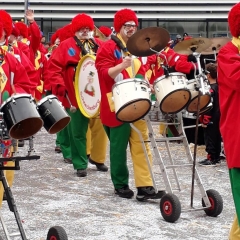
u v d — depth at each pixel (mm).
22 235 4875
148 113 6539
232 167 4793
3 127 4527
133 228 6172
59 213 6711
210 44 7148
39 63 11898
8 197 4957
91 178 8609
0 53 5359
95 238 5844
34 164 9602
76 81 8562
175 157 10211
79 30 8930
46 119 4738
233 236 5039
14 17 19453
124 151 7293
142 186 7180
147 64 7422
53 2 19672
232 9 4875
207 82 6371
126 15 7062
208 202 6559
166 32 6246
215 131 9492
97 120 8875
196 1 19719
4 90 5320
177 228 6180
